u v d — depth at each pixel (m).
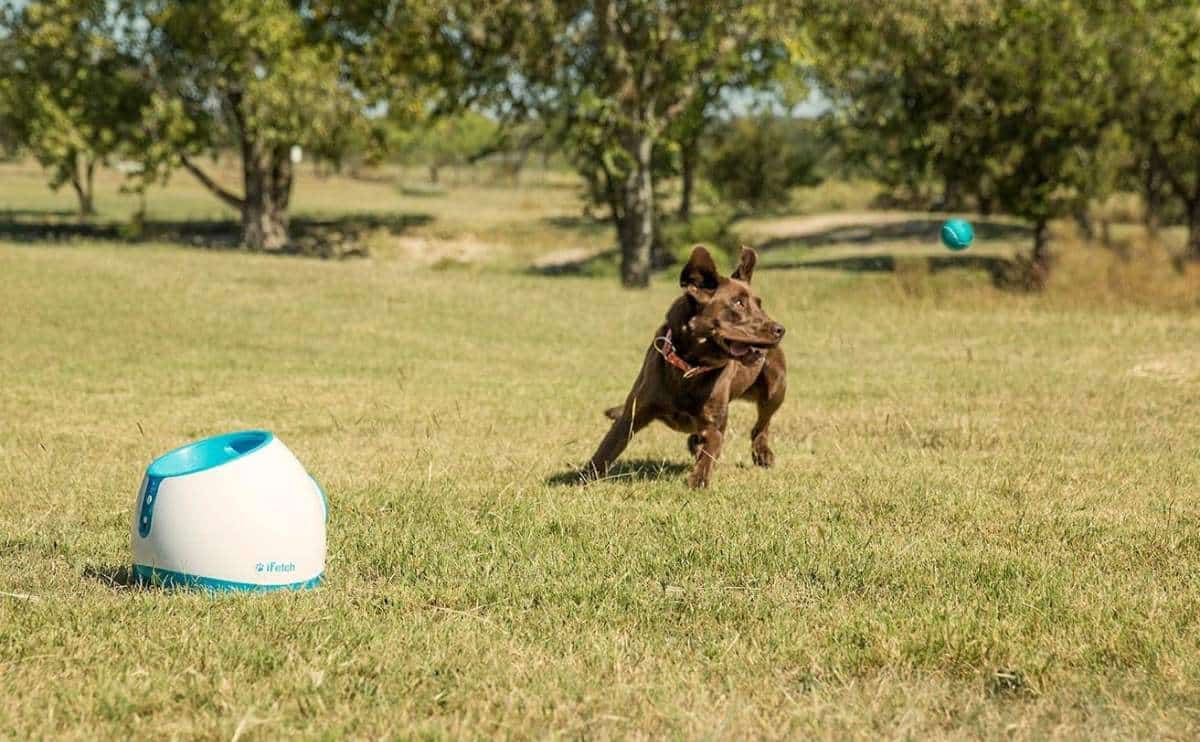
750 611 4.80
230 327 17.16
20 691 3.79
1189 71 27.52
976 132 28.03
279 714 3.60
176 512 4.84
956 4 26.34
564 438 9.39
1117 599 4.91
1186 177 37.50
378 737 3.48
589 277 35.66
